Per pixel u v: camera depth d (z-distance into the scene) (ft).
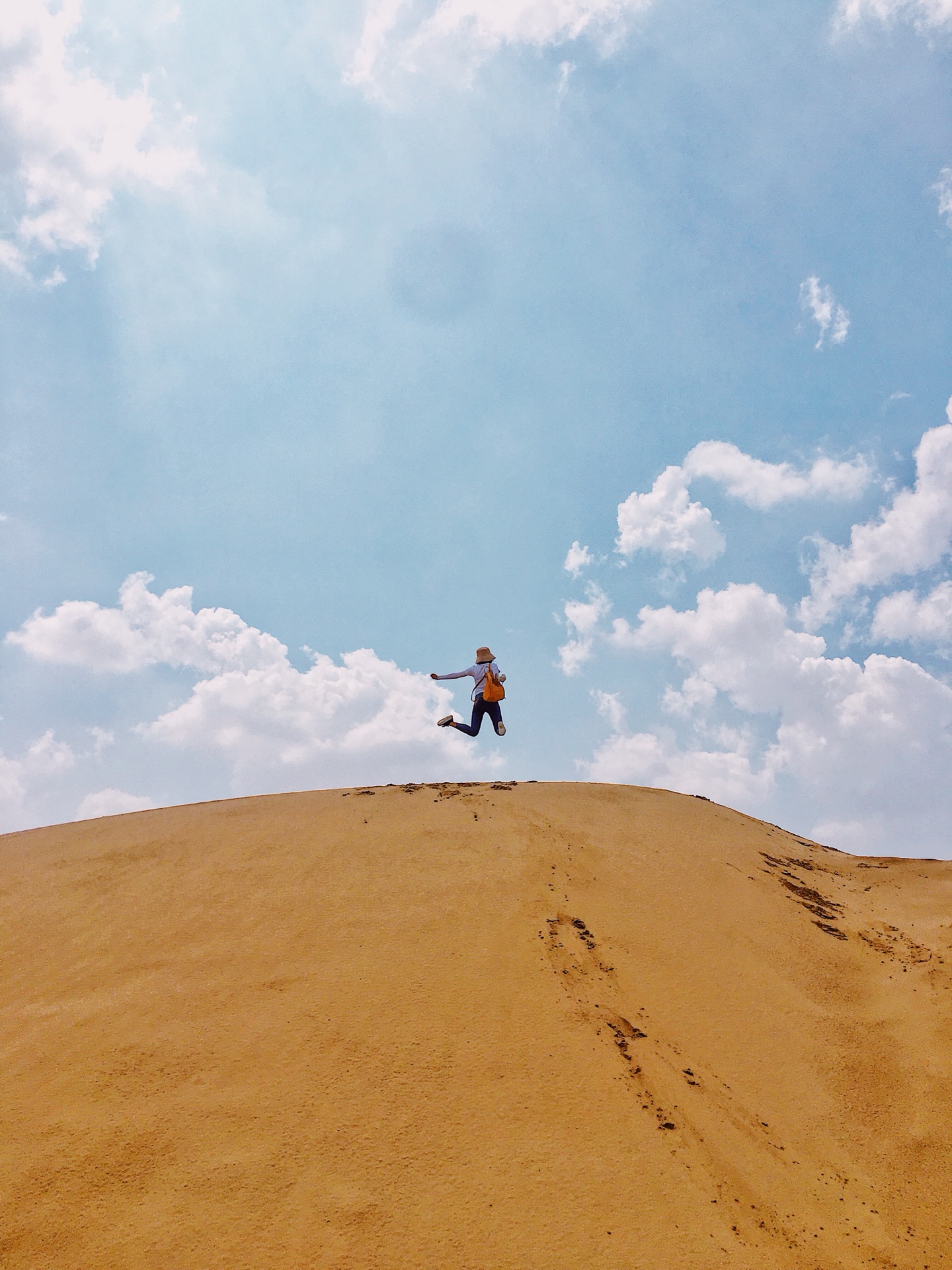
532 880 28.30
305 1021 20.74
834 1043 21.90
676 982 23.40
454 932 24.72
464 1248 14.60
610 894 28.04
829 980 25.00
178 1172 16.17
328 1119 17.53
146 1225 14.99
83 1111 17.84
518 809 35.73
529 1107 17.99
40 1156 16.55
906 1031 22.65
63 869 31.37
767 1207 16.20
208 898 27.91
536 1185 16.02
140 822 37.35
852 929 29.17
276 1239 14.71
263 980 22.68
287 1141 16.94
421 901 26.71
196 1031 20.53
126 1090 18.51
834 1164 17.78
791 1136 18.37
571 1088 18.62
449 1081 18.65
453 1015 20.84
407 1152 16.67
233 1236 14.78
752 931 27.07
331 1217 15.17
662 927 26.32
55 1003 22.27
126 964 24.12
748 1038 21.52
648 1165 16.74
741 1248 15.02
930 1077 20.72
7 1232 14.79
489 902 26.55
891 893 34.24
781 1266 14.73
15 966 24.53
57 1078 19.01
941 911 31.50
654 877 29.99
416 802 37.01
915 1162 18.02
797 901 30.73
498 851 30.71
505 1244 14.70
